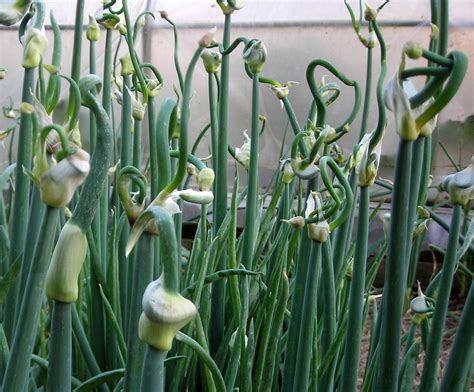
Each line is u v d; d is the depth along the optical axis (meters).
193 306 0.32
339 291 0.70
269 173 2.05
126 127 0.71
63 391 0.37
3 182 0.59
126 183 0.40
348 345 0.50
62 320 0.36
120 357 0.63
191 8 1.96
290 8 1.94
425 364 0.54
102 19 0.68
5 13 0.46
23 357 0.37
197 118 2.01
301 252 0.58
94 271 0.65
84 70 1.80
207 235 0.78
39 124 0.38
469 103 1.89
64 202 0.34
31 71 0.46
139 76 0.66
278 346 0.67
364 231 0.48
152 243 0.41
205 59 0.69
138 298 0.42
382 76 0.50
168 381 0.65
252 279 0.68
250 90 2.02
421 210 0.64
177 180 0.39
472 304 0.46
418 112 0.38
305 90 1.98
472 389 1.03
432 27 0.45
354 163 0.62
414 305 0.61
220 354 0.66
